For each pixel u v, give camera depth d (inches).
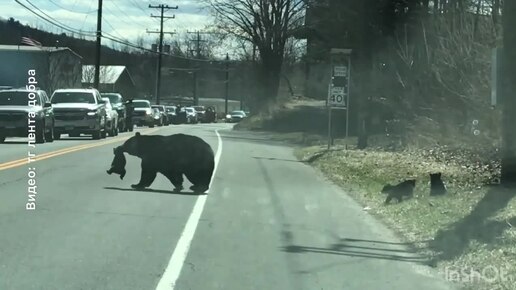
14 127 988.6
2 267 287.6
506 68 456.8
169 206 469.4
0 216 403.2
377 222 444.5
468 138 826.2
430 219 426.6
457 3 821.9
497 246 329.1
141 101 2043.6
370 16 1060.5
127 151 549.6
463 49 755.4
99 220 404.5
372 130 1195.3
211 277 285.1
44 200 466.9
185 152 537.6
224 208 475.5
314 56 1823.3
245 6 2145.7
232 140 1381.6
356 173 709.9
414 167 697.6
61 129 1159.0
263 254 334.0
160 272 288.7
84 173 629.3
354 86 1488.7
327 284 281.6
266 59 2177.7
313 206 508.4
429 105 929.5
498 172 593.6
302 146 1277.1
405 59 970.1
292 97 2588.6
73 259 305.9
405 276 299.6
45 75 2748.5
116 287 263.0
